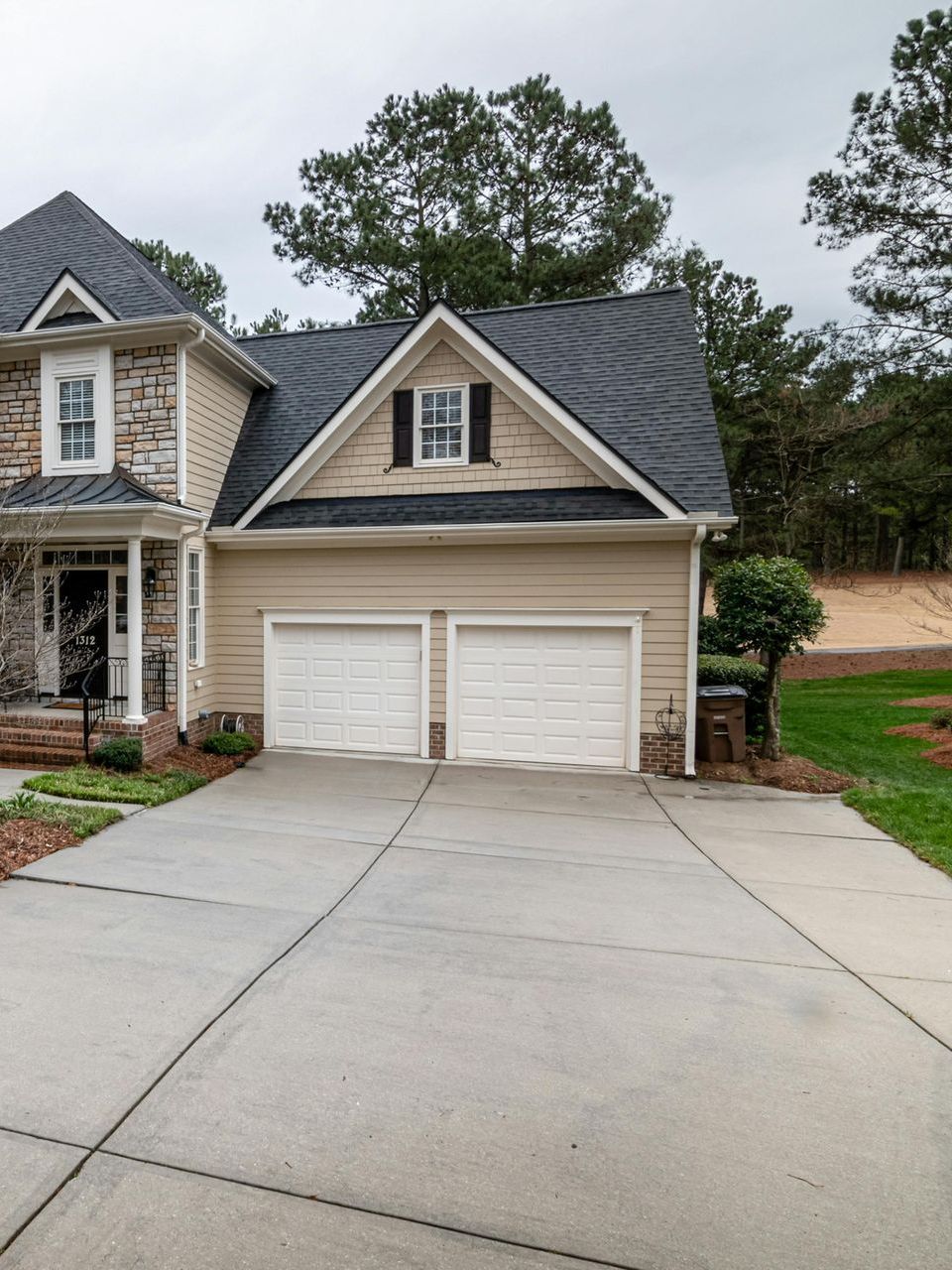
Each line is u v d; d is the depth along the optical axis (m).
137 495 9.02
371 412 10.70
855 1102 2.89
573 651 9.73
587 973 3.96
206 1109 2.74
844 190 17.55
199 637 10.35
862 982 3.93
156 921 4.48
